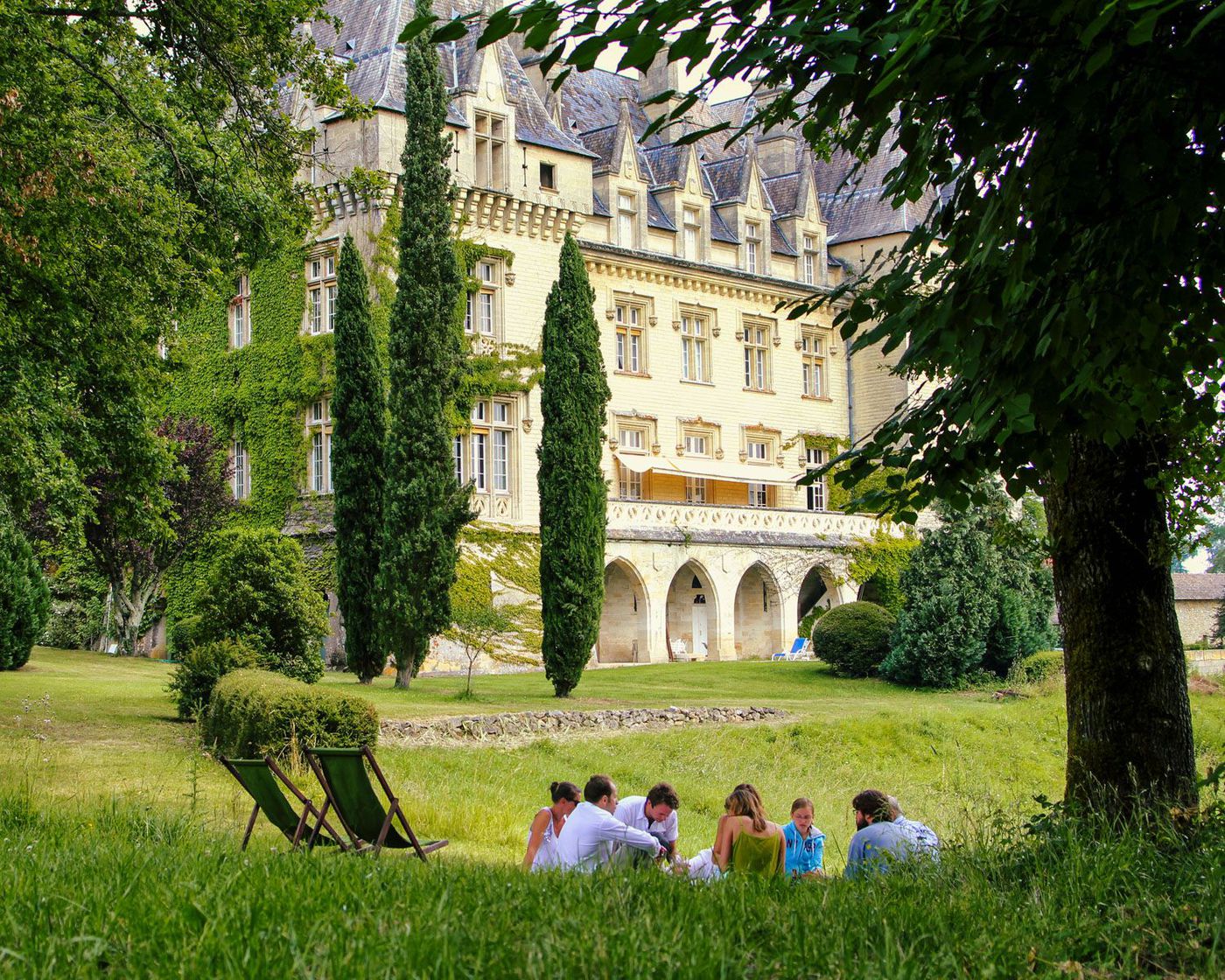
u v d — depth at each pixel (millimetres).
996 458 9273
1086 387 8078
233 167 21719
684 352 56594
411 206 34812
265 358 45812
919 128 8523
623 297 54094
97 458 23609
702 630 54812
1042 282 8281
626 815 12562
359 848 10750
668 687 38969
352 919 6141
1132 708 10117
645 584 50469
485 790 20672
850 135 8719
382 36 46656
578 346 34969
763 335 59625
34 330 20094
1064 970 6262
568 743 26625
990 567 42375
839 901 7289
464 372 35625
